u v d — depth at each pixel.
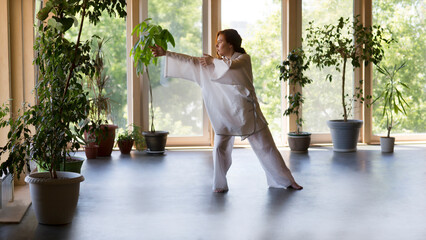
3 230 3.44
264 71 7.69
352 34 7.21
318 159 6.41
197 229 3.49
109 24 7.12
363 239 3.28
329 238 3.30
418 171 5.60
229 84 4.35
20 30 4.67
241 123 4.48
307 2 7.64
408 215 3.84
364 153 6.91
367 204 4.16
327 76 7.21
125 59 7.22
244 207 4.07
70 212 3.58
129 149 6.79
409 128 8.05
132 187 4.78
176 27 7.38
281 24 7.68
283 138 7.76
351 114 7.88
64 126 3.46
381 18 7.86
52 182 3.46
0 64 4.47
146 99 7.34
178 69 4.48
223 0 7.50
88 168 5.73
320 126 7.82
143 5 7.25
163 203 4.19
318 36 7.65
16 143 3.57
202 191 4.62
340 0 7.73
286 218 3.76
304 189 4.70
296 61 7.23
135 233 3.39
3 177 3.73
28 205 3.98
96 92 6.99
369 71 7.76
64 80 3.53
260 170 5.63
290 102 7.26
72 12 3.40
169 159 6.38
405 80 7.98
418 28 7.96
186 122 7.49
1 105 4.45
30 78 4.80
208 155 6.71
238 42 4.57
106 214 3.85
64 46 3.43
